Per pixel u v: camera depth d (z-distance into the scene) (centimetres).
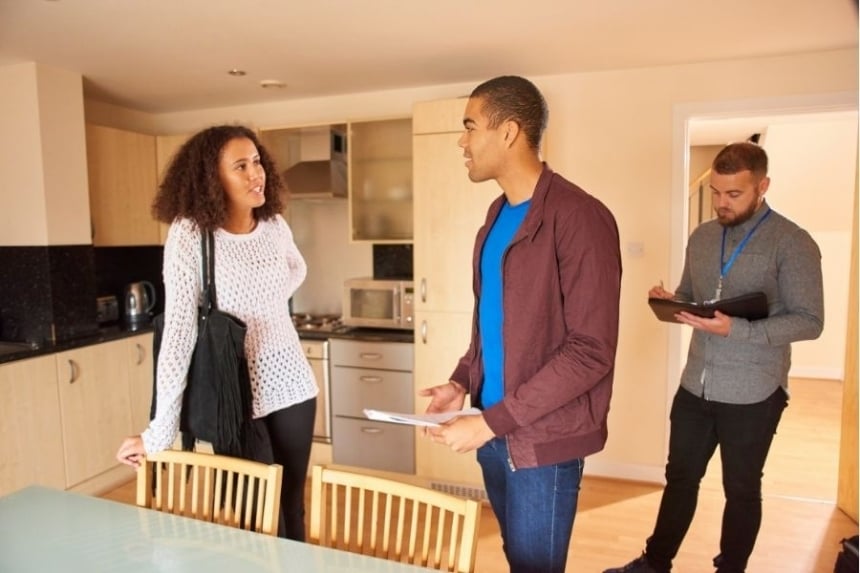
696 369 206
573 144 335
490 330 147
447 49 283
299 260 202
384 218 353
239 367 156
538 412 124
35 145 300
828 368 570
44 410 293
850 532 272
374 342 333
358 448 343
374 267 391
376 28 252
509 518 143
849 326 287
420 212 316
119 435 336
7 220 311
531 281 132
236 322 155
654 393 333
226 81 337
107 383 328
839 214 538
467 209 308
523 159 134
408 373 329
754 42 277
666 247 326
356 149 353
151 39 262
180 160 160
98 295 390
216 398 154
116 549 116
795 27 257
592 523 286
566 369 123
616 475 342
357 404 340
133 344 344
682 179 320
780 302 192
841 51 292
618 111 326
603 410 134
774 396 194
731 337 185
